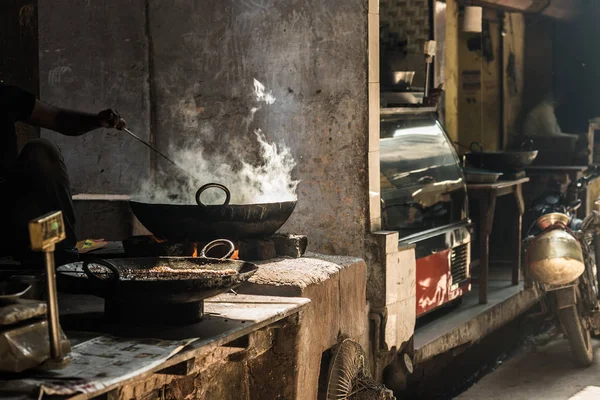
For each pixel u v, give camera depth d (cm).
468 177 739
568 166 1059
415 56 855
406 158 643
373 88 553
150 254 454
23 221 438
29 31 654
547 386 630
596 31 1254
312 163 568
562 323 672
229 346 373
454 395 639
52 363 283
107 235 616
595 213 690
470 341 674
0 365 267
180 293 342
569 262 623
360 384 480
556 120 1197
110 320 363
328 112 561
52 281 279
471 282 838
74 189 645
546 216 665
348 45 552
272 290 439
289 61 572
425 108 672
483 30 1076
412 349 584
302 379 439
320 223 566
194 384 396
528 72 1218
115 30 627
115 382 278
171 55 612
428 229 657
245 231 459
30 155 448
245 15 585
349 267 497
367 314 543
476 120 1073
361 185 552
